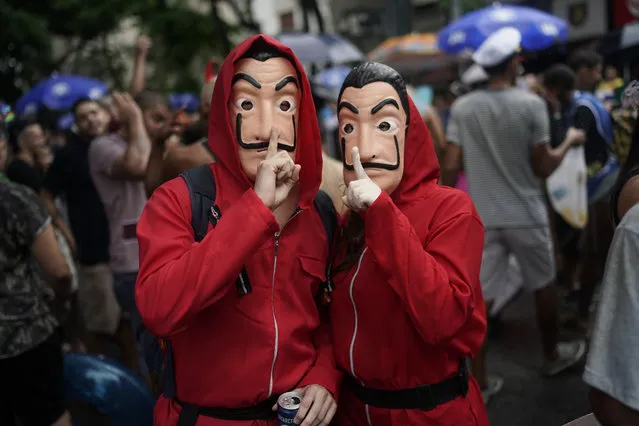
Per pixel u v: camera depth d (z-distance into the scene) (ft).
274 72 5.18
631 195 4.56
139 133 10.52
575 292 14.96
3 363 7.07
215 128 5.37
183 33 37.45
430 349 5.21
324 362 5.41
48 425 7.40
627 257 3.97
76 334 13.85
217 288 4.54
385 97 5.08
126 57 46.11
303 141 5.44
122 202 11.12
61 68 43.70
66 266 7.54
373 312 5.21
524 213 10.85
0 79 36.55
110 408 8.47
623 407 4.02
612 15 35.91
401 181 5.32
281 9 64.18
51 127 23.97
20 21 33.50
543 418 9.95
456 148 11.20
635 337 3.89
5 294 7.06
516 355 12.71
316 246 5.45
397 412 5.26
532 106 10.68
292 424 4.85
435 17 51.26
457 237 5.02
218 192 5.27
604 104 15.69
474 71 19.83
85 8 36.27
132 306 11.09
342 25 57.47
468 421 5.41
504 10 22.34
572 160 12.80
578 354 11.75
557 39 21.77
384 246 4.74
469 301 4.88
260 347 5.03
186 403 5.16
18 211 7.12
